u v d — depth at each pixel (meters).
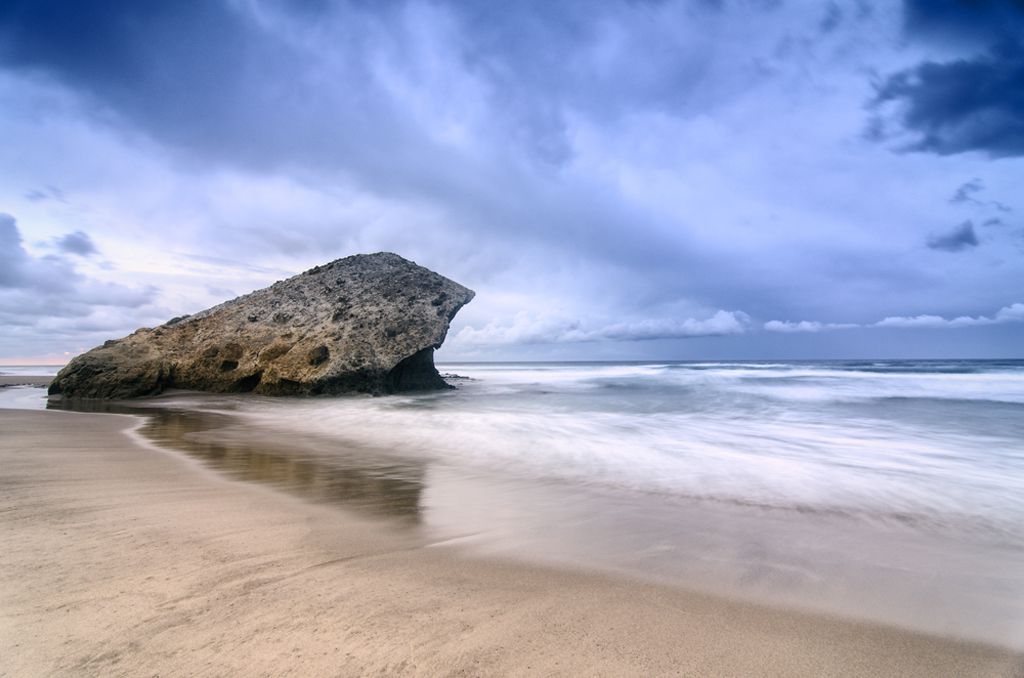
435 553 3.50
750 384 20.53
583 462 6.78
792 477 5.93
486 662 2.23
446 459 7.00
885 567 3.42
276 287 21.27
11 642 2.26
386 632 2.44
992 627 2.67
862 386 18.91
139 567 3.09
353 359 16.48
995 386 18.30
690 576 3.21
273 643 2.32
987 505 4.85
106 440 7.97
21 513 4.11
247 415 12.03
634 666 2.24
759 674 2.20
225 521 4.05
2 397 16.66
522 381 25.62
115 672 2.07
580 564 3.37
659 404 14.25
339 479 5.73
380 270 20.77
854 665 2.30
